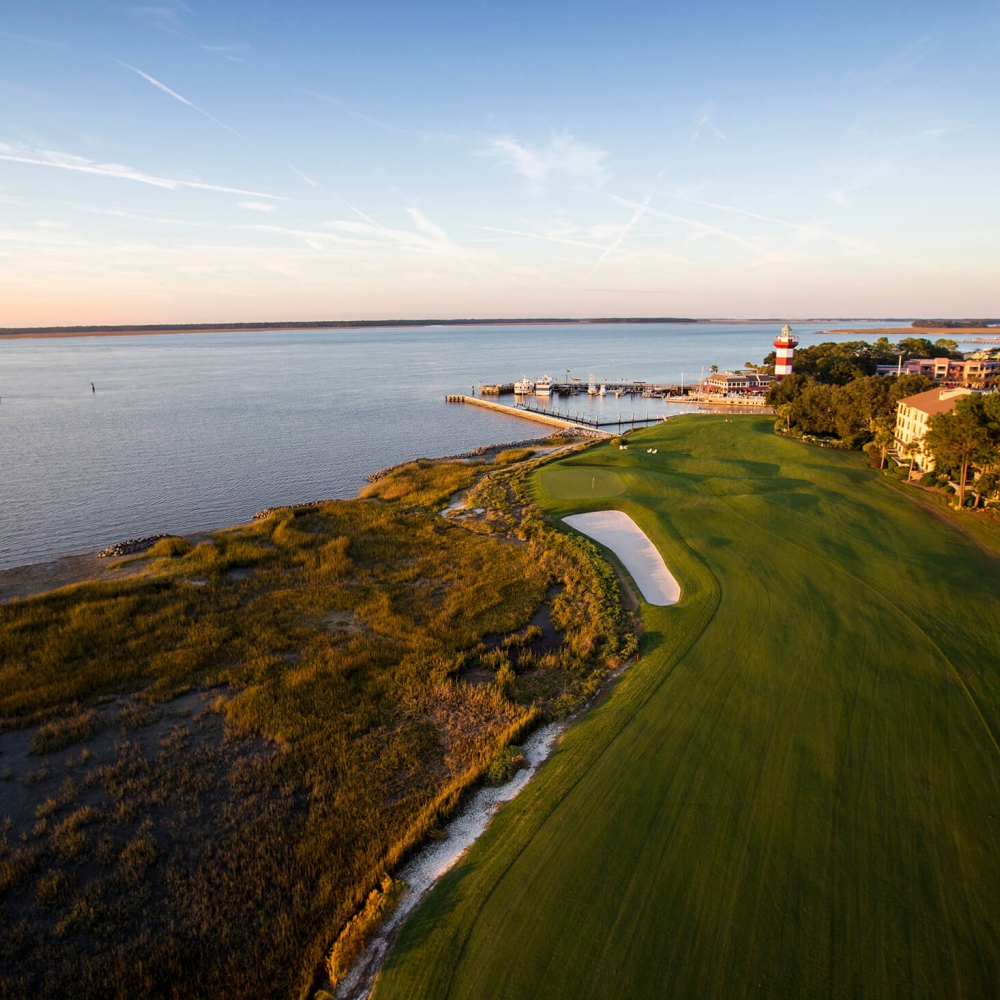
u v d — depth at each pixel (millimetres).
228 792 21328
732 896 16203
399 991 14188
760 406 135375
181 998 14508
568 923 15555
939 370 145875
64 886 17406
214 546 46688
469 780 21344
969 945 14883
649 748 22281
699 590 36031
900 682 26062
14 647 30969
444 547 46969
